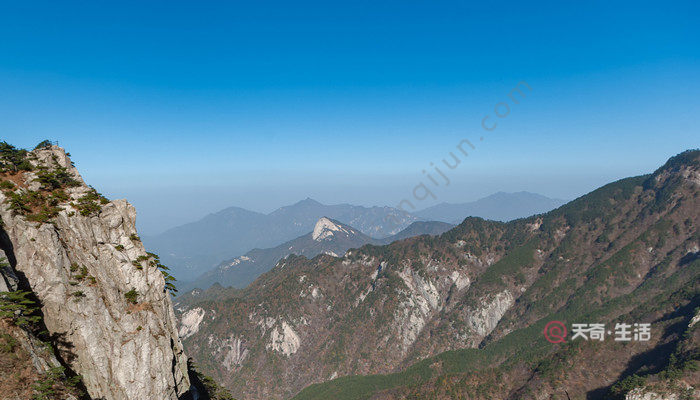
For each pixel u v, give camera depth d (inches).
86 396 2463.1
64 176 2987.2
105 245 2886.3
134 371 2731.3
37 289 2490.2
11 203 2544.3
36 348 2292.1
